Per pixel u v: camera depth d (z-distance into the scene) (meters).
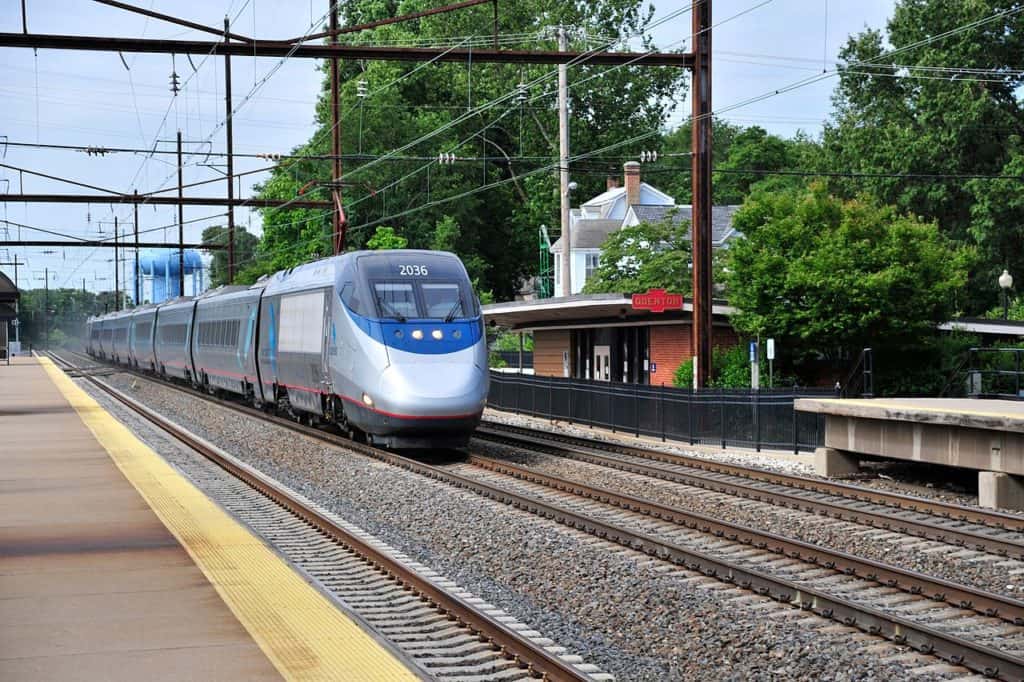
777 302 27.48
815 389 23.30
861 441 19.12
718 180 94.19
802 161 70.81
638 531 13.60
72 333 194.38
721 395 25.02
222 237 142.88
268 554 11.44
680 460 21.58
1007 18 54.91
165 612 8.97
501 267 86.31
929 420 17.23
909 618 9.87
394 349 21.70
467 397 21.45
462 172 80.19
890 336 27.61
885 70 61.38
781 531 14.23
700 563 11.77
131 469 19.11
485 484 17.34
